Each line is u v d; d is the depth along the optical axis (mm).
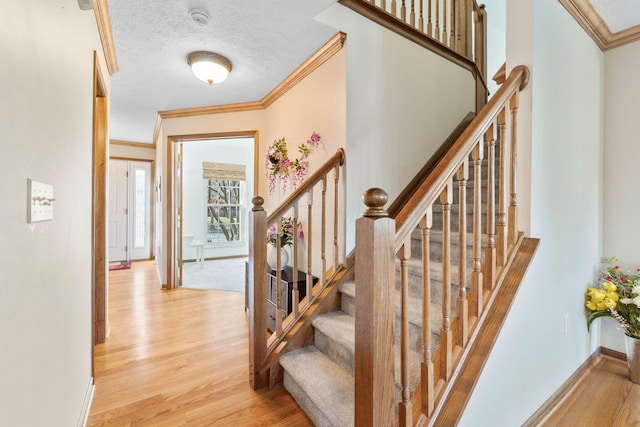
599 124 2230
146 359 2154
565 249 1812
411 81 2516
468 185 2375
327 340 1837
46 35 975
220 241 6605
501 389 1282
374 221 897
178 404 1672
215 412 1611
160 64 2609
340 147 2225
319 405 1410
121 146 5629
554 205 1693
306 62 2553
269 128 3438
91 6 1392
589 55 2066
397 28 2422
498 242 1420
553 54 1670
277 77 2863
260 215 1834
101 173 2404
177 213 4109
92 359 1769
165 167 3988
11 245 736
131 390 1792
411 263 1976
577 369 1958
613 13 1939
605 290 2037
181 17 1981
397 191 2414
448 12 2928
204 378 1925
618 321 2023
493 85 4023
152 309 3207
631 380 1951
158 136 4754
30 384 855
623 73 2203
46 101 975
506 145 1426
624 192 2203
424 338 1059
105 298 2434
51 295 1029
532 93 1498
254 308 1824
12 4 735
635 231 2158
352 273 2172
